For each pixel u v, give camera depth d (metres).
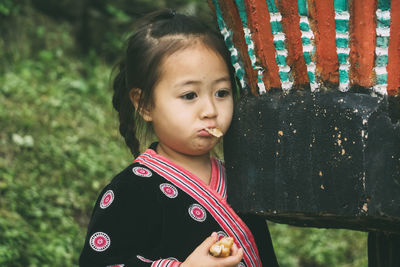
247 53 1.67
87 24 9.31
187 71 1.78
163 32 1.85
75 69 8.25
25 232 4.20
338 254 5.44
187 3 9.45
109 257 1.78
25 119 5.93
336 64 1.49
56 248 4.17
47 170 5.29
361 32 1.44
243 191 1.72
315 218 1.63
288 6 1.51
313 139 1.53
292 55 1.56
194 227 1.81
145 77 1.85
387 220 1.47
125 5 9.72
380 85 1.45
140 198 1.83
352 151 1.46
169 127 1.82
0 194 4.61
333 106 1.49
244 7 1.61
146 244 1.81
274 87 1.63
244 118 1.71
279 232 5.76
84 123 6.50
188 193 1.86
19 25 8.18
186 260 1.63
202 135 1.79
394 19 1.40
